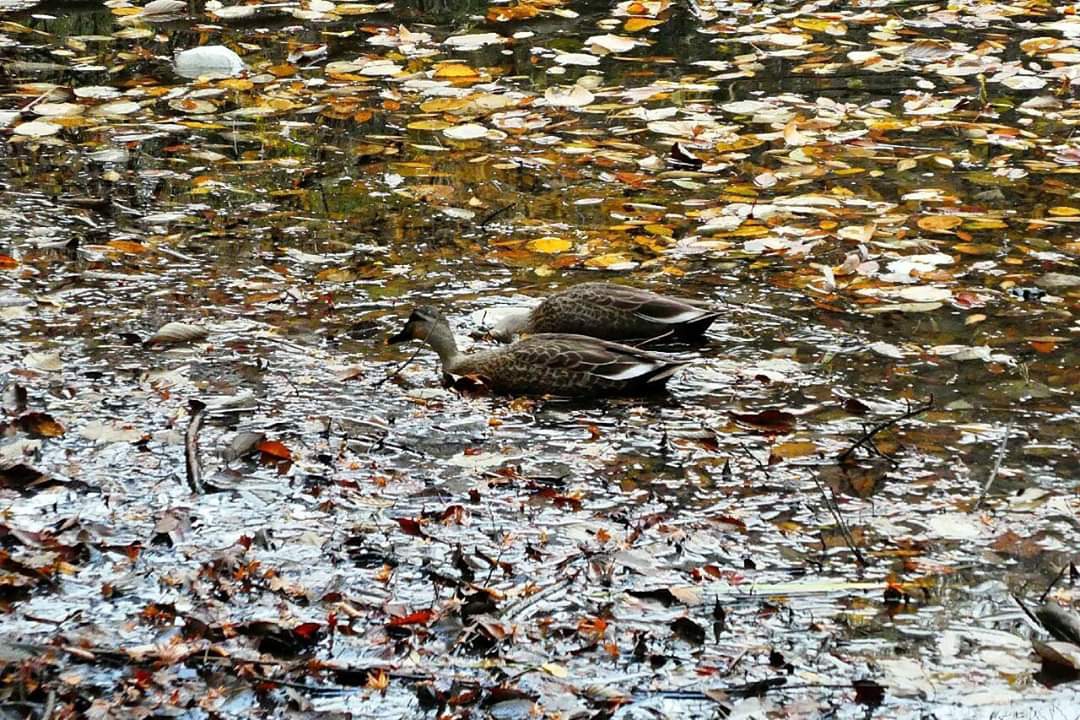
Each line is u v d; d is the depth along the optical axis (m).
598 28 15.02
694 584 6.31
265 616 6.04
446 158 11.70
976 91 13.22
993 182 11.20
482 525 6.71
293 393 8.00
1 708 5.46
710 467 7.30
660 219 10.52
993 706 5.55
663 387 8.20
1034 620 6.08
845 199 10.84
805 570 6.43
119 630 5.93
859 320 9.01
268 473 7.14
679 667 5.77
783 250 9.98
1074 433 7.65
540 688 5.61
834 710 5.53
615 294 8.77
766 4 15.95
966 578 6.38
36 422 7.48
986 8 15.68
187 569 6.34
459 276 9.62
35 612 6.04
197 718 5.45
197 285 9.38
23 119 12.29
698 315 8.62
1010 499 7.01
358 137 12.15
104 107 12.62
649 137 12.13
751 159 11.66
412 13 15.55
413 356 8.54
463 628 5.96
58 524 6.64
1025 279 9.55
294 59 13.98
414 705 5.53
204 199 10.84
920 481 7.17
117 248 9.91
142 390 7.96
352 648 5.85
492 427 7.71
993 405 7.95
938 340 8.73
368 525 6.70
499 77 13.59
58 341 8.52
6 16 15.20
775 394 8.09
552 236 10.23
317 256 9.87
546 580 6.30
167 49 14.30
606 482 7.14
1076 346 8.66
